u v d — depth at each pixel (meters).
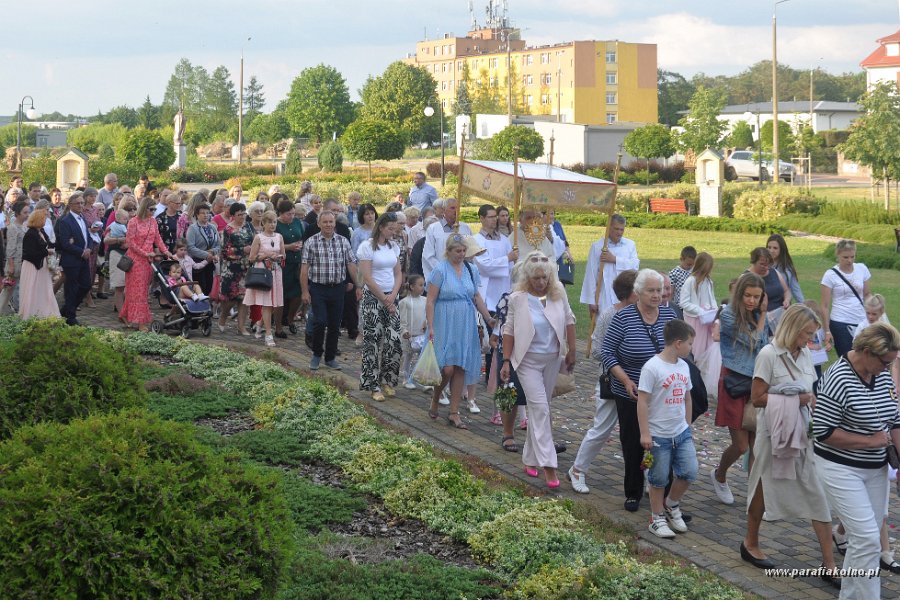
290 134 124.00
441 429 10.23
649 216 40.56
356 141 68.50
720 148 67.88
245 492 4.71
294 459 8.66
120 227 15.70
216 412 9.95
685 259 11.96
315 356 12.57
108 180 19.48
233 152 119.00
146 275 14.34
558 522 7.08
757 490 6.87
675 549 7.23
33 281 13.61
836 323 11.58
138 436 4.70
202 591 4.16
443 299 10.09
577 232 36.69
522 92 120.62
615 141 72.94
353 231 14.54
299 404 10.03
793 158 76.19
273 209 14.19
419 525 7.27
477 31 138.00
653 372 7.36
